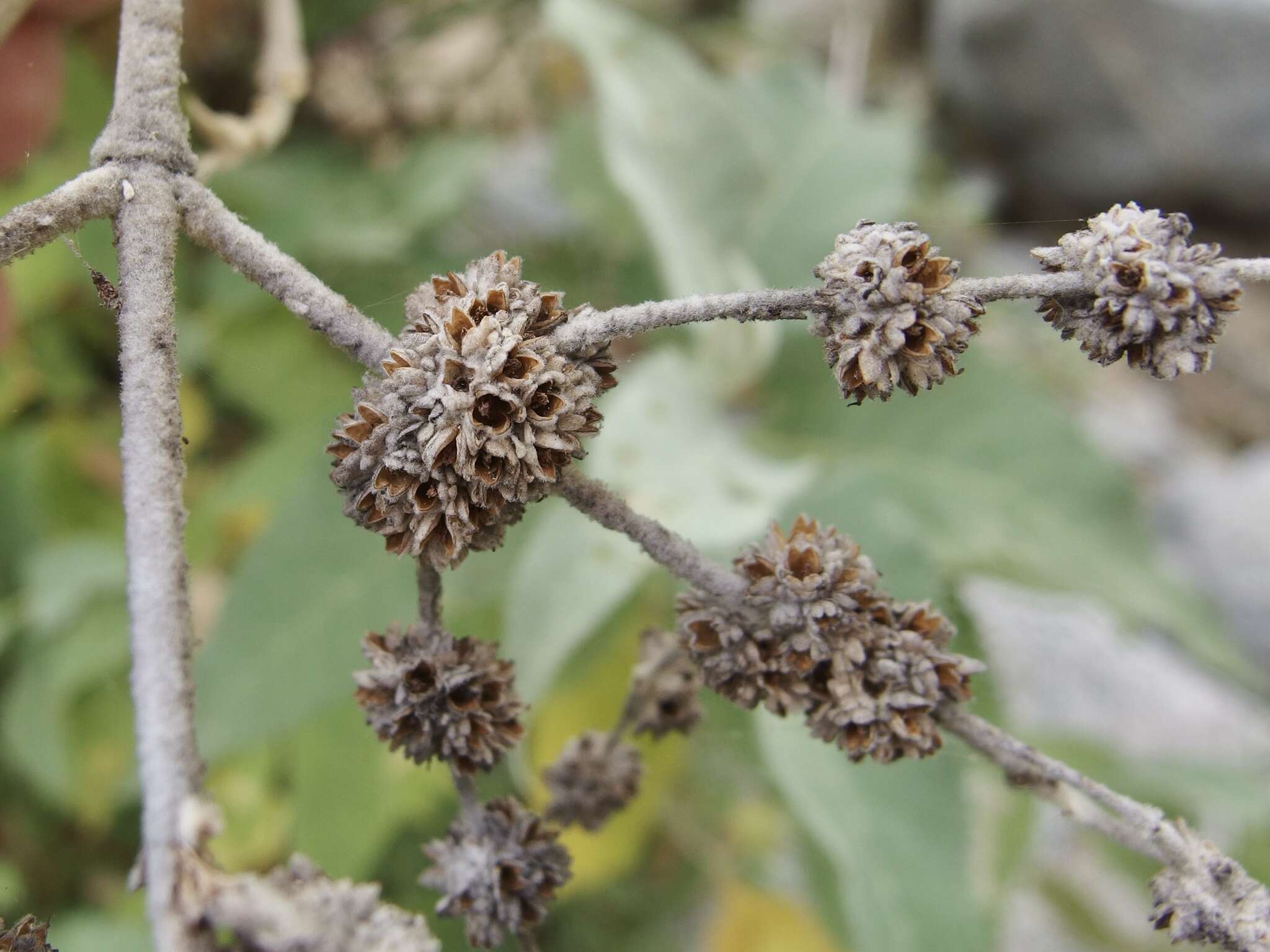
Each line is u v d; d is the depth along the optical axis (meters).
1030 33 0.34
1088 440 0.21
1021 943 0.25
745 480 0.17
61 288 0.22
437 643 0.10
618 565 0.16
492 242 0.26
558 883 0.11
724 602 0.10
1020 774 0.11
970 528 0.20
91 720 0.21
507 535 0.18
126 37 0.11
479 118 0.24
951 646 0.16
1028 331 0.32
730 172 0.22
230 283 0.22
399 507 0.10
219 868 0.08
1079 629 0.29
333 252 0.22
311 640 0.17
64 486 0.23
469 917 0.11
